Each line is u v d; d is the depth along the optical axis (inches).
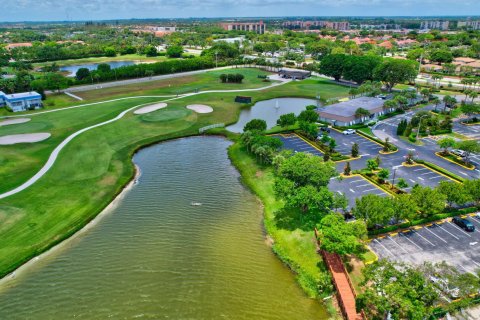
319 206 2338.8
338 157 3452.3
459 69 7647.6
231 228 2477.9
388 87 6225.4
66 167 3292.3
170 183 3120.1
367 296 1594.5
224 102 5492.1
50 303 1857.8
